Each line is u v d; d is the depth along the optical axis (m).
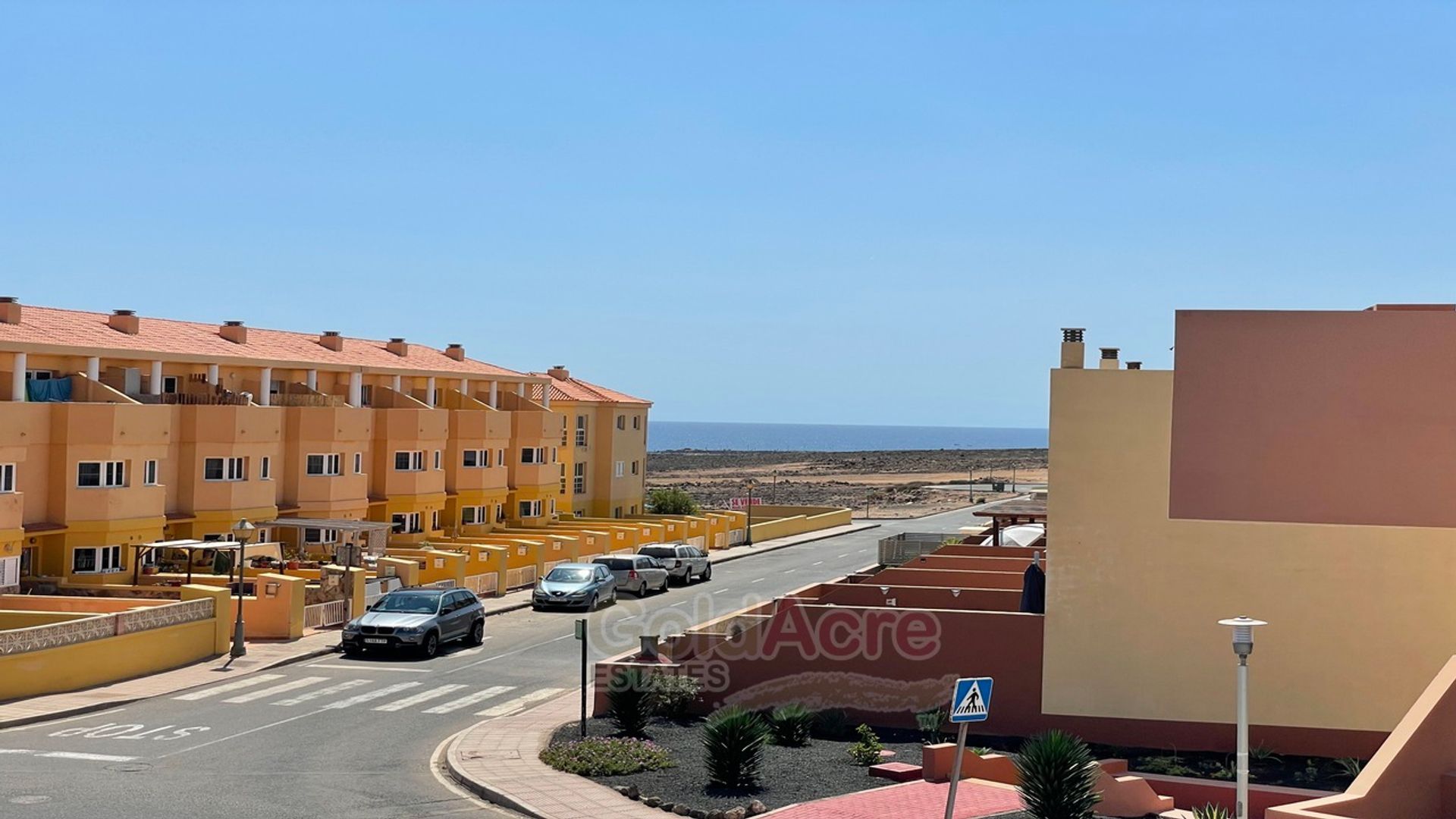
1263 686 21.53
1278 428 21.41
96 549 38.19
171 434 42.50
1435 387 20.77
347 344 57.97
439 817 17.44
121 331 44.06
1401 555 20.92
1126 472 22.08
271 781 19.14
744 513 82.62
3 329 37.81
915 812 17.53
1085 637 22.25
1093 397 22.20
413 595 34.34
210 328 50.69
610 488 74.69
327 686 28.41
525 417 63.06
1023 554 31.19
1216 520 21.69
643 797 18.62
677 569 50.88
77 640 26.77
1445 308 21.66
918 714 22.97
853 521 92.56
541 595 42.91
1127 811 18.23
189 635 30.52
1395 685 20.95
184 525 43.00
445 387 58.97
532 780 19.56
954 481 155.12
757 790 19.03
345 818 17.00
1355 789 15.72
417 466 53.72
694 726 23.75
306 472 48.28
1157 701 21.97
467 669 31.20
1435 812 16.30
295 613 34.50
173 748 21.45
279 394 49.19
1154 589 21.97
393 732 23.64
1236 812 17.42
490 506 60.22
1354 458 21.08
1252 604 21.58
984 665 23.03
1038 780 16.91
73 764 19.97
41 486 37.25
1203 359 21.73
